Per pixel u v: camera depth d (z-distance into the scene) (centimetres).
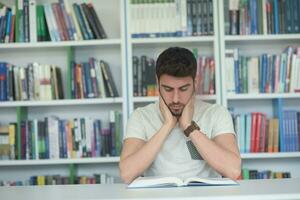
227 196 108
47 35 267
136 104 272
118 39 259
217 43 257
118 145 259
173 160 173
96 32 265
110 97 262
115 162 267
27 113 285
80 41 261
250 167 281
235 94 256
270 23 260
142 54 286
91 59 265
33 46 262
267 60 261
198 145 163
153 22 258
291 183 135
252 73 260
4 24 266
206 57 267
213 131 176
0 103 259
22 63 290
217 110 180
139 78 259
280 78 260
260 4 261
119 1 284
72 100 258
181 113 170
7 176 283
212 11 258
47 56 290
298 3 260
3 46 262
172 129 176
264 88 260
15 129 262
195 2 259
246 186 128
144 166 162
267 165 281
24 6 266
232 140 170
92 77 263
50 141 261
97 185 144
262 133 259
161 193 117
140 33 258
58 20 265
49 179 267
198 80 257
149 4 258
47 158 260
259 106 286
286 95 256
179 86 169
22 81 263
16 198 117
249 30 260
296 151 257
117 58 288
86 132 262
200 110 183
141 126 181
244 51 286
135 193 119
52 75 265
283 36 257
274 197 109
